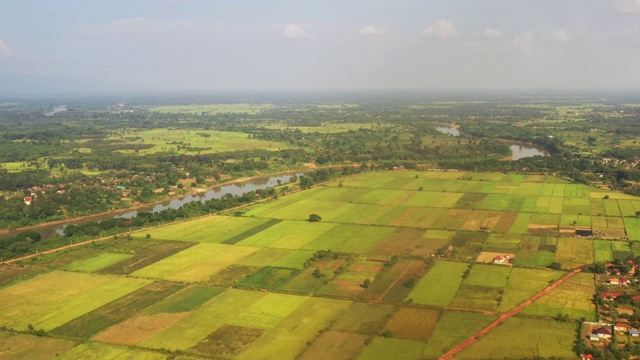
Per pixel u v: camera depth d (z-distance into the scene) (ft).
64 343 437.17
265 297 510.99
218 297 514.68
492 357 393.09
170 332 447.83
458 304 481.46
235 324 457.27
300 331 440.45
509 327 437.58
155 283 554.87
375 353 401.90
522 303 481.46
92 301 515.09
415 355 397.39
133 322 468.34
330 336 430.20
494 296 496.64
